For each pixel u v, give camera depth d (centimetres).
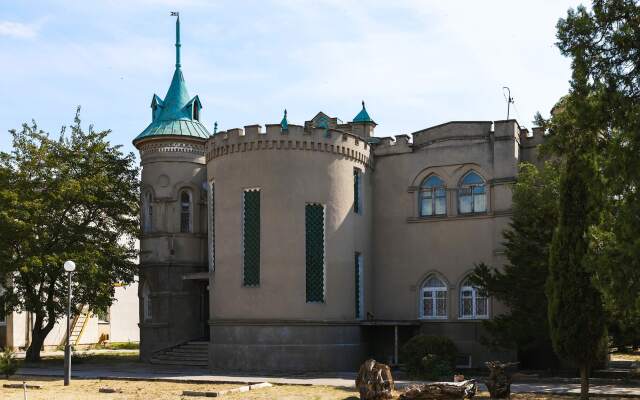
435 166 3456
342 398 2200
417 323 3369
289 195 3156
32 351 3778
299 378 2777
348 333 3219
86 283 3594
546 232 2622
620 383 2550
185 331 3838
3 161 3672
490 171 3334
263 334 3102
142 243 3944
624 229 1844
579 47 1900
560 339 2103
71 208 3791
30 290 3706
